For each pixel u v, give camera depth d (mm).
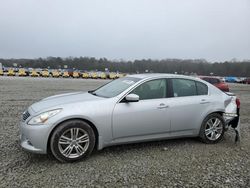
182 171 4129
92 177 3824
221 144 5637
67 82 31016
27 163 4258
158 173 4027
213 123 5648
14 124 6824
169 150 5117
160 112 5020
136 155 4781
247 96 18656
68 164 4285
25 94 14727
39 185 3527
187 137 5508
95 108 4531
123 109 4711
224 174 4062
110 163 4371
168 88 5301
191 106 5355
